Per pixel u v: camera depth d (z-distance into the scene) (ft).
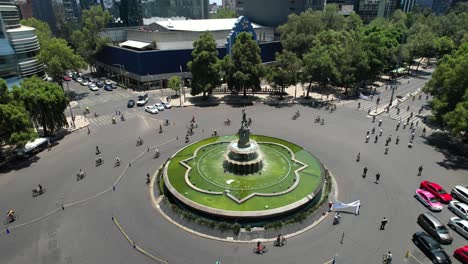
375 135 225.76
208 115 267.59
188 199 143.95
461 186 153.89
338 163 186.70
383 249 122.52
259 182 159.22
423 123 247.09
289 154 188.24
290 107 286.66
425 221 131.75
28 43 273.13
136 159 193.16
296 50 385.70
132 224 135.95
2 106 176.24
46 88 218.18
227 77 297.53
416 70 422.41
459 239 127.24
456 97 202.49
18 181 169.48
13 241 127.13
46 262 116.98
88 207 147.54
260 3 501.97
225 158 174.19
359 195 155.53
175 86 307.78
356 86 337.72
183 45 378.12
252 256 119.34
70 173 177.37
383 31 394.52
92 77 412.98
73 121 244.63
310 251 121.60
